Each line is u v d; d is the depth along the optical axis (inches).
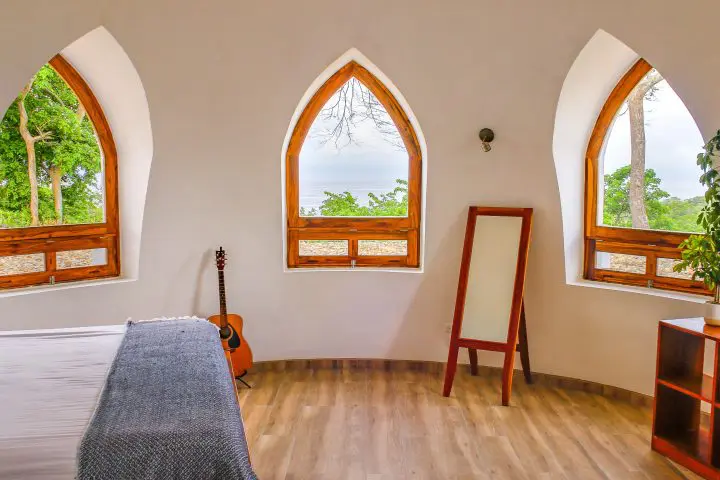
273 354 172.9
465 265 159.8
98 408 77.9
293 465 117.6
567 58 149.0
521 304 155.6
